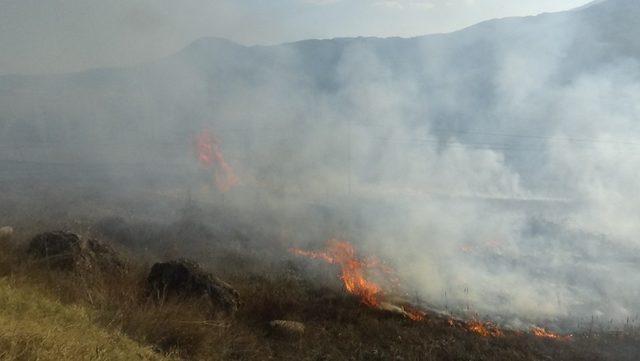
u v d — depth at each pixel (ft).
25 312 18.57
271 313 34.35
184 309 26.53
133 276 33.30
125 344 19.61
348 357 30.14
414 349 32.96
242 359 25.49
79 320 20.12
